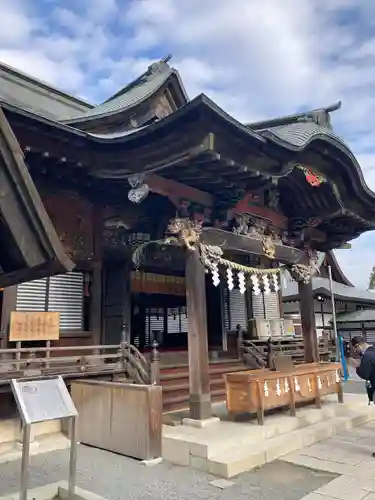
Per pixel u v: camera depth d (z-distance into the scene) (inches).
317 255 461.4
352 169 374.6
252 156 287.0
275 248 388.2
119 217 369.1
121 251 374.0
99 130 417.7
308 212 415.8
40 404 151.6
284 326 580.7
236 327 528.7
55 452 249.1
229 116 251.1
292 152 304.8
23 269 100.6
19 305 317.4
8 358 303.9
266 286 395.9
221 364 436.8
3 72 423.2
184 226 307.4
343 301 1061.1
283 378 292.2
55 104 460.4
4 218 91.8
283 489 192.5
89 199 365.4
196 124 247.8
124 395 247.1
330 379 345.4
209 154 261.9
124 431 242.7
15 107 253.3
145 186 289.4
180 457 229.5
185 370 382.3
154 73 479.8
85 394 270.5
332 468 221.0
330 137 339.3
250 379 270.8
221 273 484.7
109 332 366.3
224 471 208.8
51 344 332.2
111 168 302.0
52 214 339.3
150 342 625.6
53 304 336.8
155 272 469.7
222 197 336.2
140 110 438.3
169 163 274.8
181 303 636.7
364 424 328.2
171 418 285.4
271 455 235.9
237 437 240.4
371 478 205.0
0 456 235.5
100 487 193.3
